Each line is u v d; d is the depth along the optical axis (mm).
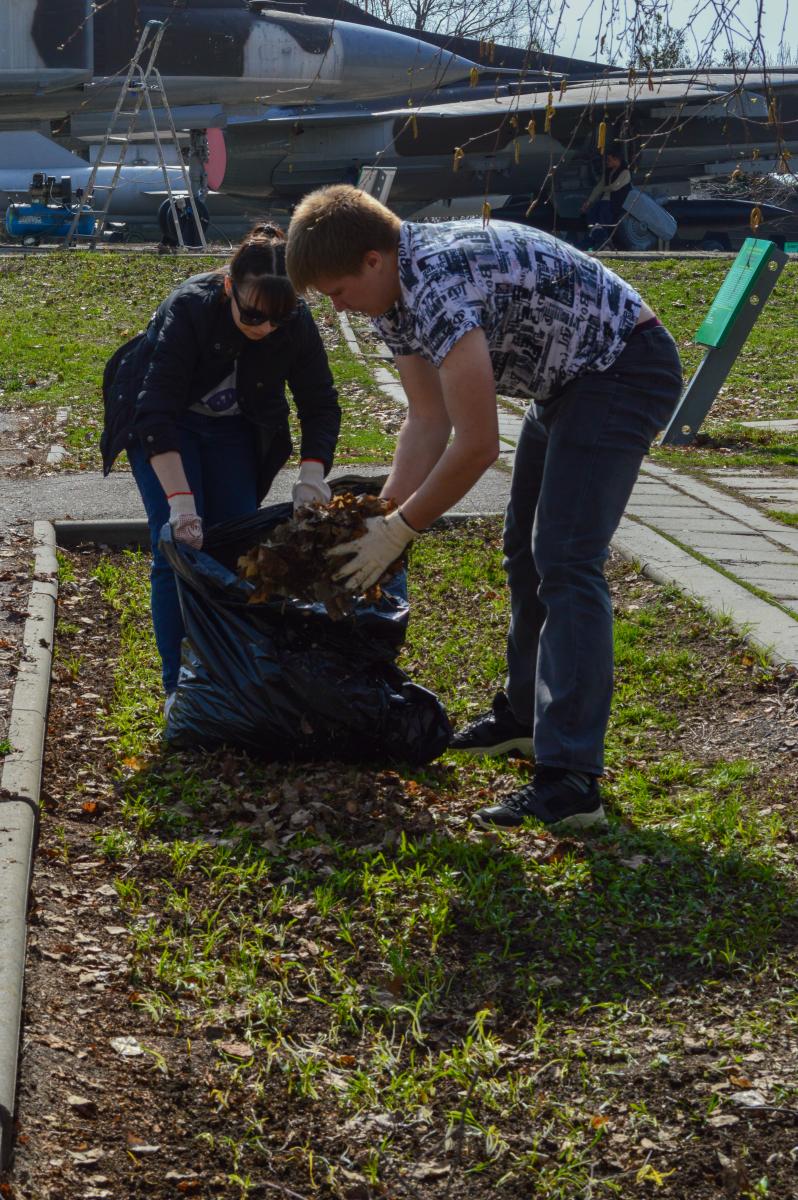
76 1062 2592
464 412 3283
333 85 25969
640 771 4219
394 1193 2363
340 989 2947
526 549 4047
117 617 5680
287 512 4285
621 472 3615
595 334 3510
